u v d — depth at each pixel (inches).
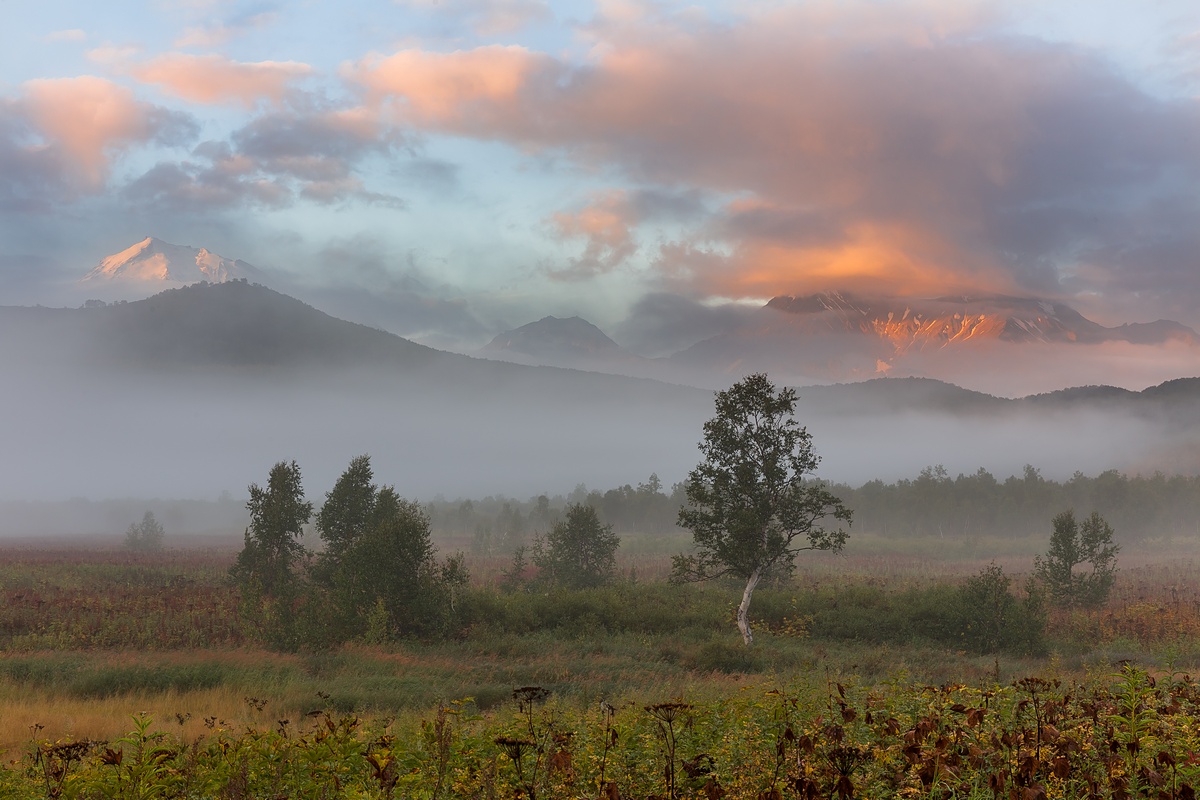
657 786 300.0
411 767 322.7
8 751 616.1
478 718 398.3
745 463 1530.5
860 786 282.8
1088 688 493.0
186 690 978.1
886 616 1592.0
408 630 1473.9
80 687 966.4
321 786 317.4
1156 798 264.8
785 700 389.4
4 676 1013.8
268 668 1104.8
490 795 280.7
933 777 266.2
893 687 474.9
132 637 1400.1
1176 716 334.6
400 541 1494.8
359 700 884.6
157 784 297.9
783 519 1545.3
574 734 369.1
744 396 1553.9
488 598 1616.6
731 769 308.3
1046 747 287.3
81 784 299.7
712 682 992.2
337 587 1524.4
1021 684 354.3
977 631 1476.4
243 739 351.9
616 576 2645.2
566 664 1193.4
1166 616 1606.8
